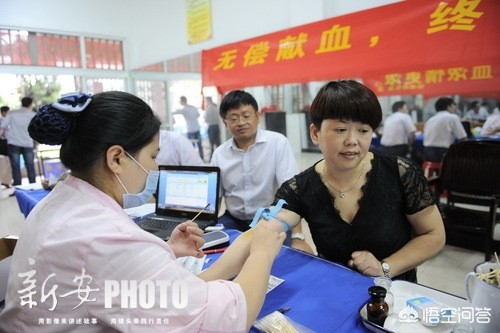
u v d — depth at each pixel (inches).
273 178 74.6
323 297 33.6
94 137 24.6
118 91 26.7
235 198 76.6
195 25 162.6
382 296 29.7
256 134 74.4
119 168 26.0
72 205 24.8
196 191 60.1
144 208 68.5
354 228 41.8
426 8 81.8
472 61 76.1
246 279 26.7
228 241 49.4
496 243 90.2
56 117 24.0
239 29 144.4
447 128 139.3
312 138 42.0
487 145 90.3
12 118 187.0
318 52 103.4
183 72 179.5
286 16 126.6
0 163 202.1
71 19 188.4
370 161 42.8
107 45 203.2
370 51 91.7
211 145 195.8
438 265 92.1
